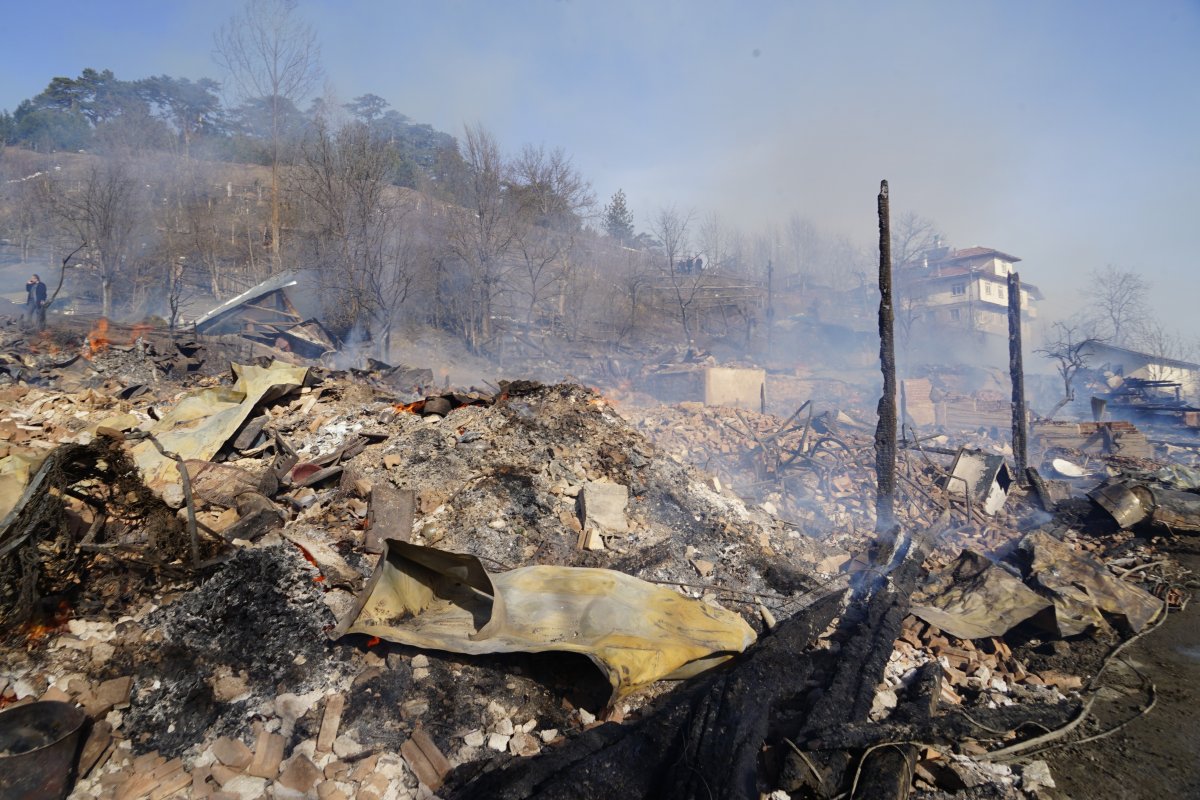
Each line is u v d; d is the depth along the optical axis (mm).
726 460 14164
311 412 10164
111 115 53438
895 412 8984
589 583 6340
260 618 5461
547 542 7668
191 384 16297
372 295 27656
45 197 32812
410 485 8109
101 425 8969
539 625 5816
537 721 5199
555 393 10680
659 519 8664
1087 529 11531
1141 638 7422
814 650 6512
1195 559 10094
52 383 14289
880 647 6273
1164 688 6430
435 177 43906
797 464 13617
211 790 4211
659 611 6195
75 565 5441
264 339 23391
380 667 5301
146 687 4773
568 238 36406
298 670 5145
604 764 4426
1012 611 7492
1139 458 19625
